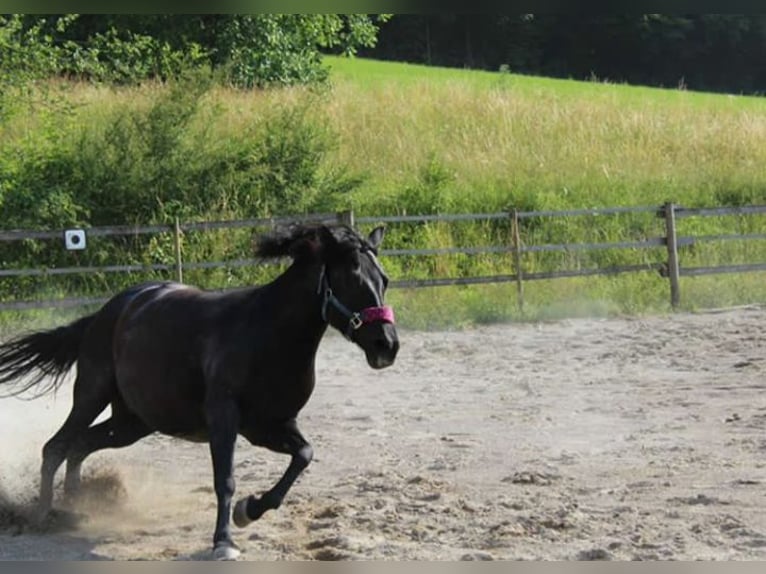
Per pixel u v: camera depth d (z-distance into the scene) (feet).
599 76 186.19
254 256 23.22
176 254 59.06
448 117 95.76
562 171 85.76
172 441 34.22
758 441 31.78
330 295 22.17
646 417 35.68
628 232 75.36
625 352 48.75
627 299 63.31
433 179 77.10
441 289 64.49
